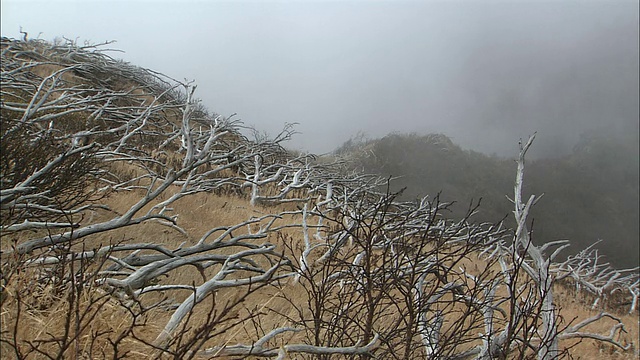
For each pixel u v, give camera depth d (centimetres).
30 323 256
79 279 296
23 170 489
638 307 1859
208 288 368
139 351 269
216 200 1280
